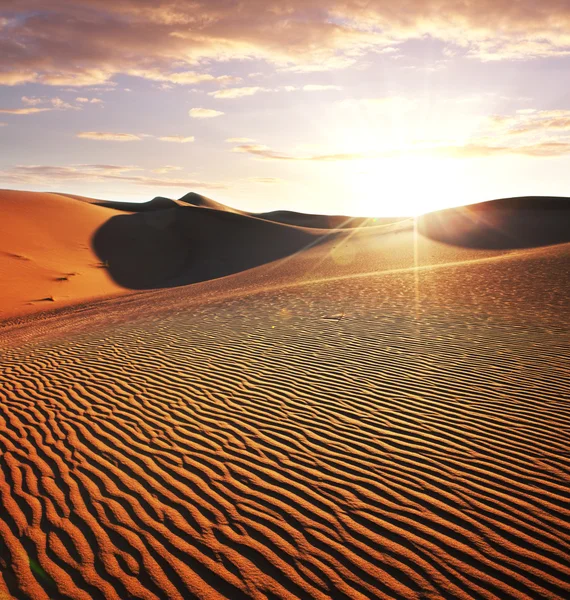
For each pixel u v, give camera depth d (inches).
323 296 644.7
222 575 138.2
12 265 1309.1
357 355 356.8
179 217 2453.2
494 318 449.1
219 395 283.9
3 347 480.1
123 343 431.5
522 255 926.4
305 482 186.1
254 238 2361.0
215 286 1095.0
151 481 189.6
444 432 224.5
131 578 137.5
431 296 586.9
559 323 413.4
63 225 1845.5
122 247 1843.0
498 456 200.2
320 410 256.5
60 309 993.5
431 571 137.5
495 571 136.6
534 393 265.6
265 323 488.1
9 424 250.5
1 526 162.1
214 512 168.2
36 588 134.0
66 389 303.7
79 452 215.6
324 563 142.1
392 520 160.9
